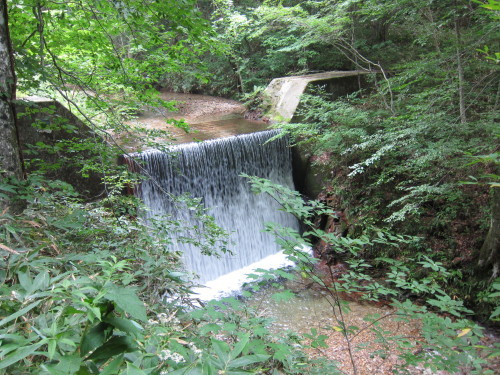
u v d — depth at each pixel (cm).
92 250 216
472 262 653
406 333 539
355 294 677
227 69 1480
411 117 675
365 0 883
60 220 213
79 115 665
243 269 858
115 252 228
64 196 340
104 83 465
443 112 628
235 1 1503
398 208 785
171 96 1548
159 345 97
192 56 455
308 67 1463
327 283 719
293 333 246
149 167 729
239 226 887
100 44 420
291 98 1102
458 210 711
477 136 623
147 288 184
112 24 416
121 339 85
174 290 194
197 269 781
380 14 802
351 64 1431
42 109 392
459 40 666
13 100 260
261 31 1084
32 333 91
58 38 420
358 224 824
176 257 254
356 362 487
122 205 386
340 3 939
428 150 604
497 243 600
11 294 103
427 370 444
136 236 285
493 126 534
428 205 754
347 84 1194
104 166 413
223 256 830
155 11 373
